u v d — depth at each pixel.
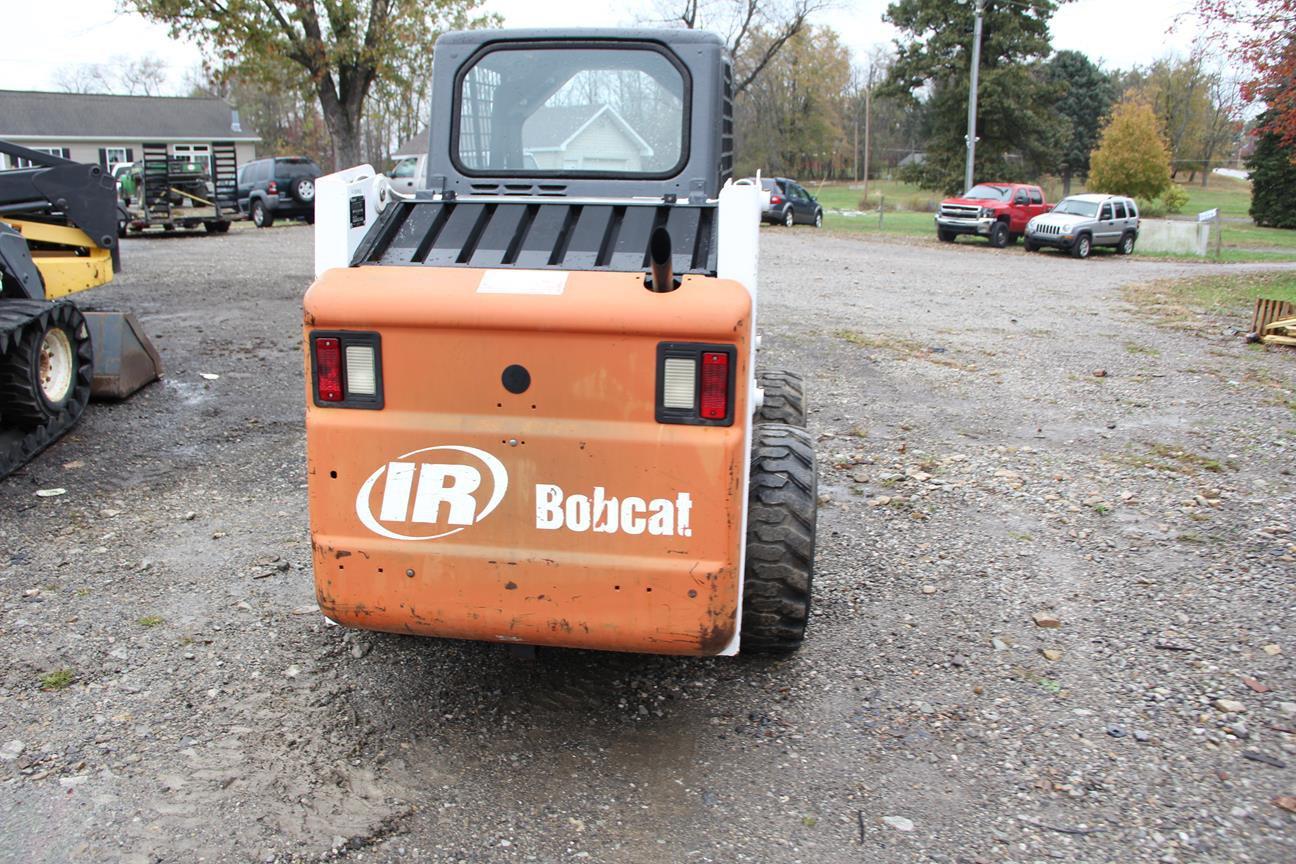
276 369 9.95
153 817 3.35
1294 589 5.29
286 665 4.38
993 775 3.69
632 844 3.31
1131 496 6.72
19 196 8.41
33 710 3.96
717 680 4.33
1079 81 74.56
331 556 3.47
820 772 3.71
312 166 30.98
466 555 3.40
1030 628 4.84
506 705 4.12
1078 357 11.73
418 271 3.45
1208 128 76.81
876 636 4.73
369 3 31.16
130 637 4.57
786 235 32.41
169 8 28.64
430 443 3.36
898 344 12.20
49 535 5.74
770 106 72.12
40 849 3.17
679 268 3.59
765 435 4.34
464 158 4.36
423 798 3.52
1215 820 3.44
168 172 25.77
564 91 4.29
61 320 7.34
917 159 71.19
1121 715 4.08
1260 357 11.97
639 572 3.33
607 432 3.27
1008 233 30.23
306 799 3.48
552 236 3.81
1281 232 42.97
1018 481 6.98
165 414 8.23
